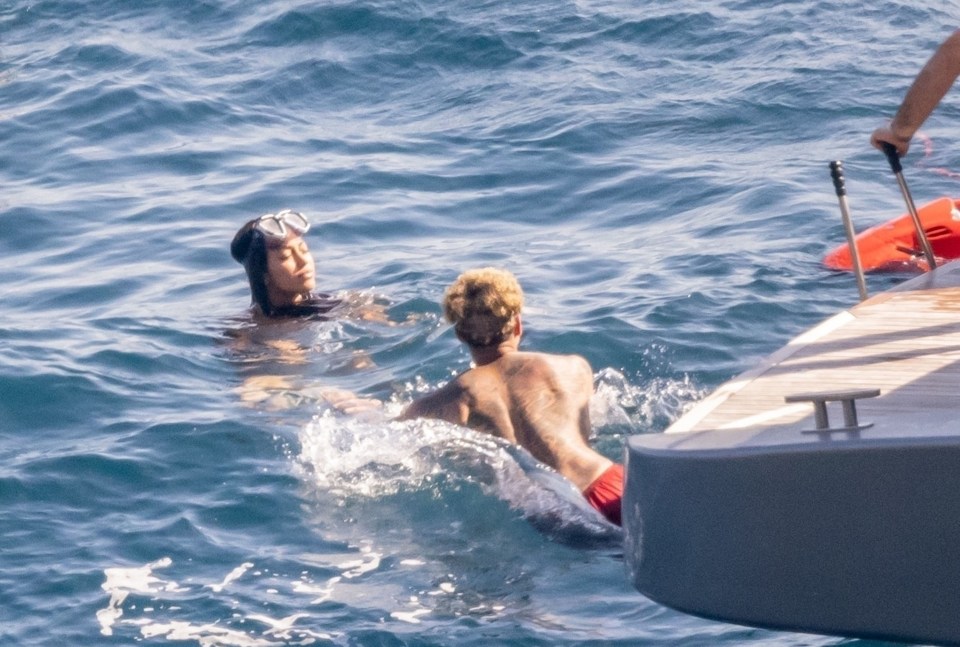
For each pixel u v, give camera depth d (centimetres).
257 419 2264
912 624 1083
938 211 2920
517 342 2141
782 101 4247
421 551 1822
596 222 3356
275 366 2533
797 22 5072
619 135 4053
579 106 4347
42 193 3778
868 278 2752
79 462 2097
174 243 3338
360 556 1814
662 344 2453
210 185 3797
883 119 4038
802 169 3612
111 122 4397
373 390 2406
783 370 1455
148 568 1788
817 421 1157
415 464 2017
